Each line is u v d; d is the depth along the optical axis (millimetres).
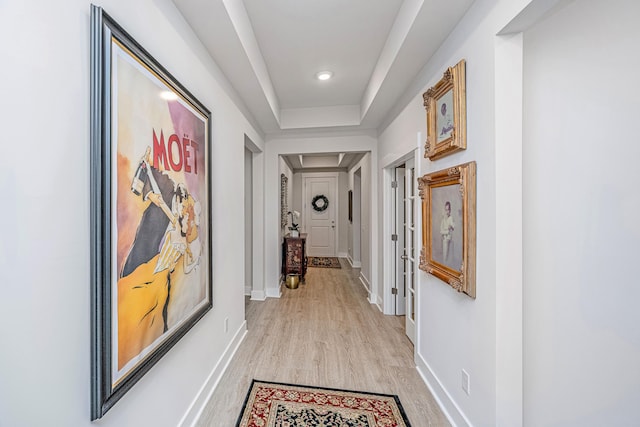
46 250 684
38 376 666
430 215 1857
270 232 3938
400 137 2566
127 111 947
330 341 2576
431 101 1775
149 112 1080
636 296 1210
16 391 620
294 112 3514
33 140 652
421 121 2059
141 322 1024
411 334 2584
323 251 7227
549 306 1337
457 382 1537
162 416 1237
